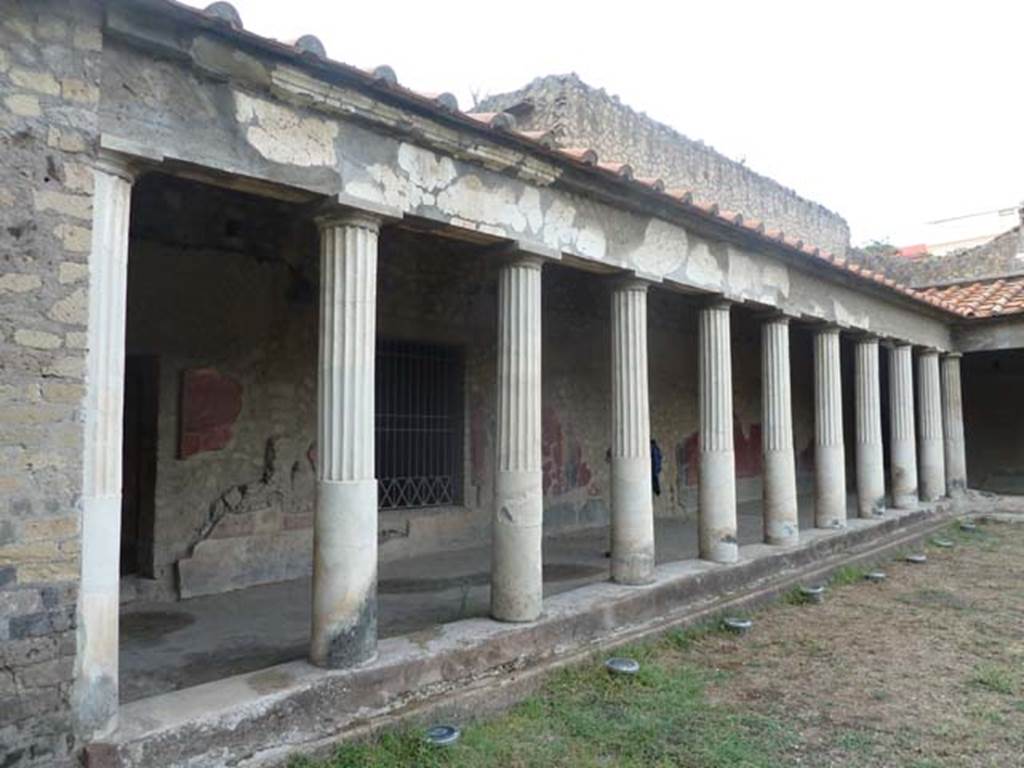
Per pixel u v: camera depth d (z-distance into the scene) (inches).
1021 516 522.6
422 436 352.8
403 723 172.7
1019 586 344.5
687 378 523.8
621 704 197.3
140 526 264.2
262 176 163.2
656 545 378.9
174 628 223.8
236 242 280.4
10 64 130.6
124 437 270.1
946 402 564.4
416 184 194.7
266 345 288.8
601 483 446.6
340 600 176.6
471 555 340.2
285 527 291.0
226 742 148.7
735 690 211.6
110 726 138.3
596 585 263.9
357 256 182.7
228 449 277.0
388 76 176.6
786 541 349.4
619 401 269.7
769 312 349.4
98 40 140.2
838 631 271.6
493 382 378.3
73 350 136.4
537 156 220.2
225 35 151.3
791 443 355.6
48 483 132.5
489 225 213.5
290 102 168.6
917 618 289.1
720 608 278.7
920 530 463.2
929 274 681.0
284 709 158.6
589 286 444.5
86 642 135.6
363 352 182.9
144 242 254.4
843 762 167.0
